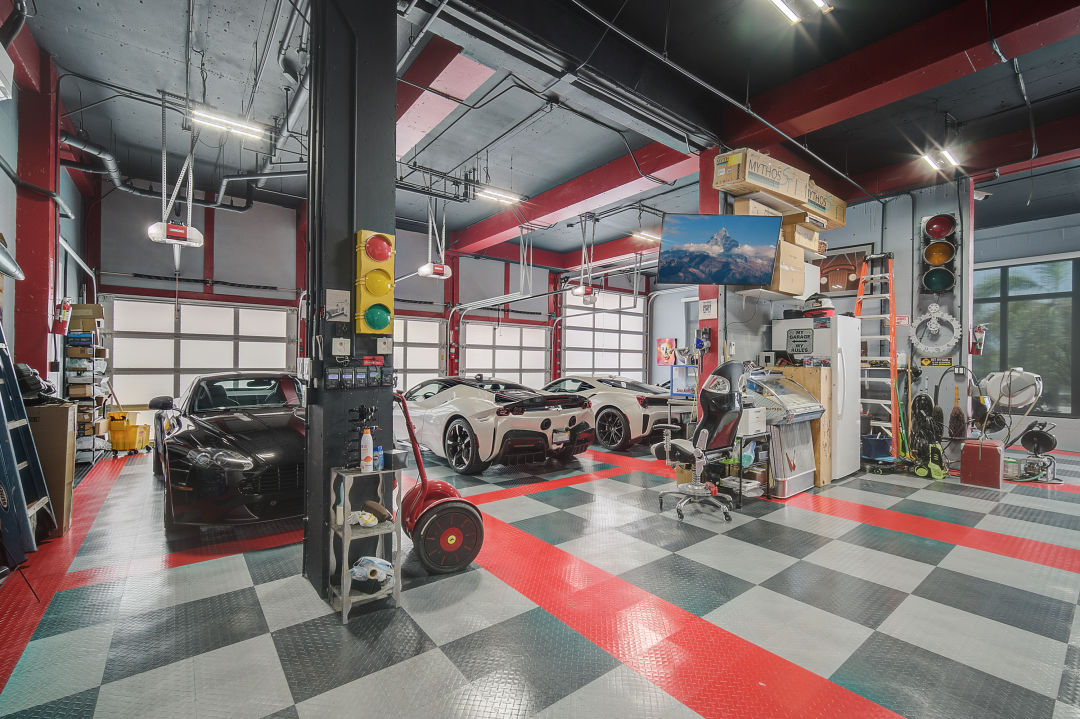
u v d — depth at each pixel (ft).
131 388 28.68
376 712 5.22
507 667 6.08
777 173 16.24
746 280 14.92
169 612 7.41
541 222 31.68
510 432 16.07
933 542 10.76
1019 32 11.53
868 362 20.57
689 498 12.45
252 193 28.58
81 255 26.25
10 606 7.56
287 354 34.06
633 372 56.08
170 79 17.94
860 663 6.25
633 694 5.59
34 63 15.61
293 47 15.66
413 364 40.73
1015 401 17.34
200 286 30.81
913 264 21.79
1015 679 5.94
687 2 12.91
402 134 19.53
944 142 19.77
